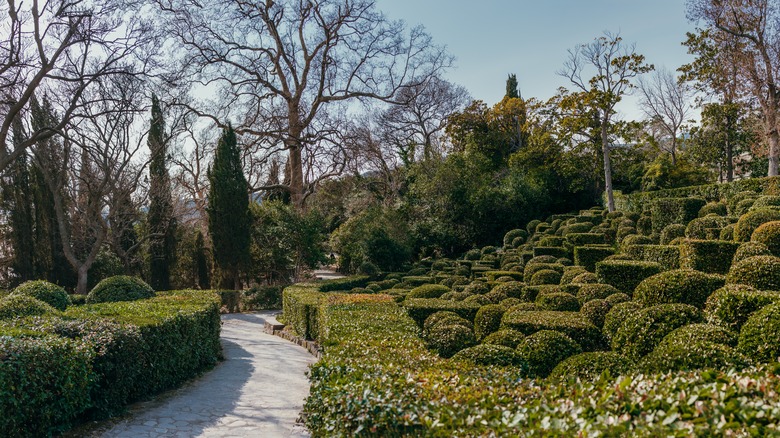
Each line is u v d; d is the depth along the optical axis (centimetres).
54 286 1228
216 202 2505
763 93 2595
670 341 590
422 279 2044
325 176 3422
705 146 3581
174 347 898
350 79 3366
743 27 2650
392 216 2911
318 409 474
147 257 2691
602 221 2544
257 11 3162
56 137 2381
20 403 530
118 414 705
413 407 380
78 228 2555
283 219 2653
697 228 1512
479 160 3394
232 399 805
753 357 573
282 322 1797
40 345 573
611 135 2991
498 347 661
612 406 305
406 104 3481
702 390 299
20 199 2480
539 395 384
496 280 1562
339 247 3172
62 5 1942
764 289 833
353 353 623
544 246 2183
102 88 2200
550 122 3553
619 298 922
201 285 2828
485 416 342
